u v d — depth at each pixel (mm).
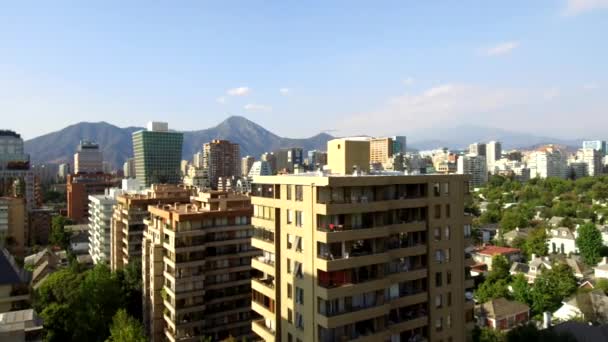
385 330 50625
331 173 58875
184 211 84000
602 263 128375
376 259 49531
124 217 125625
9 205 172375
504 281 117250
